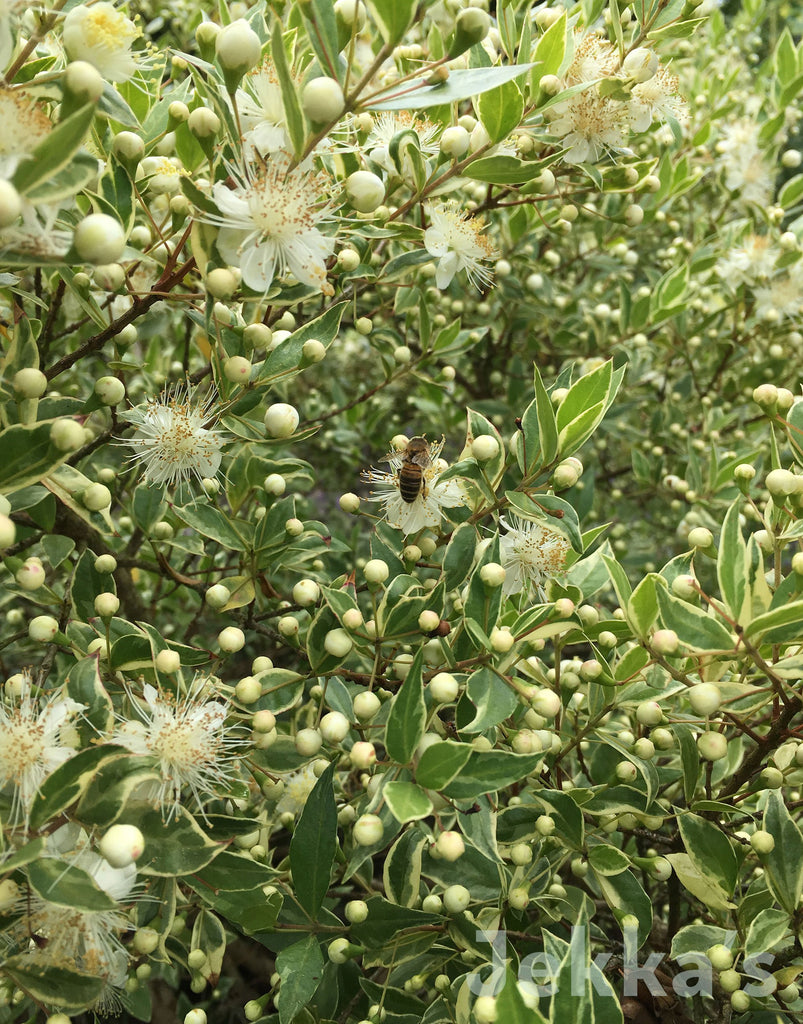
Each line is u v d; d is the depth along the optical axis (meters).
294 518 0.22
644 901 0.18
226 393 0.19
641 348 0.39
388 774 0.16
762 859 0.18
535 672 0.20
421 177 0.19
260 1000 0.19
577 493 0.34
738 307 0.38
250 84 0.18
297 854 0.17
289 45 0.19
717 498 0.34
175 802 0.16
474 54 0.21
